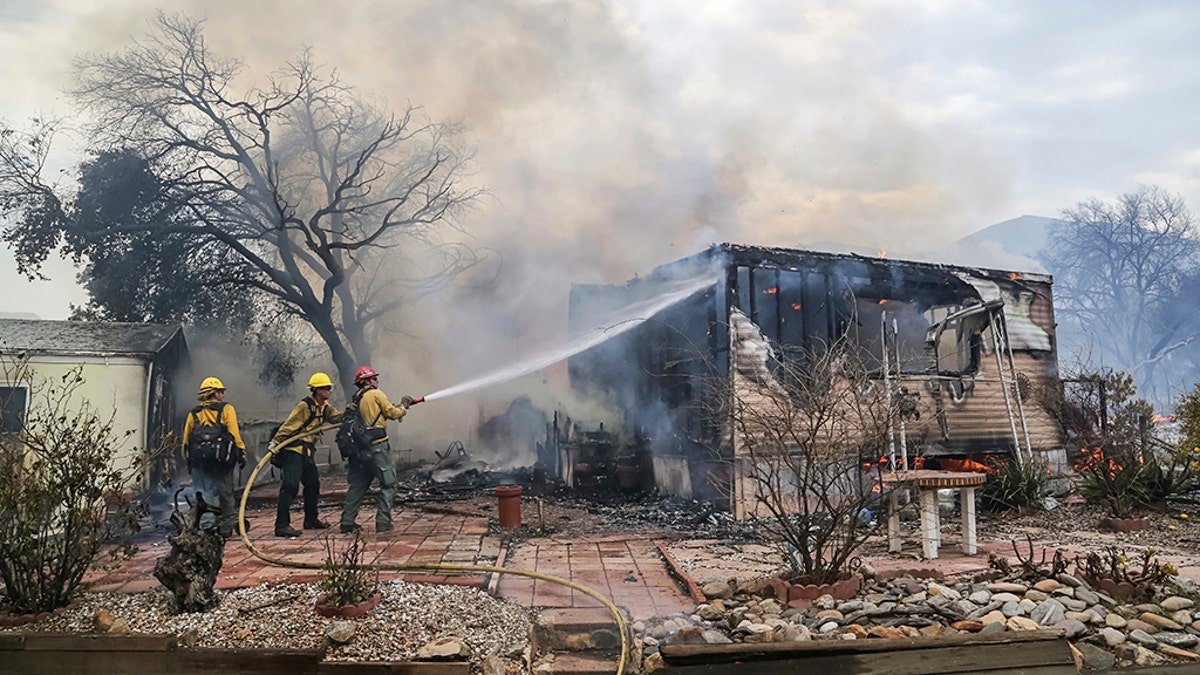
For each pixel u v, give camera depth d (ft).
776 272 35.14
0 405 18.43
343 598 15.29
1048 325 41.91
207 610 15.55
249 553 21.89
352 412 26.12
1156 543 26.07
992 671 13.06
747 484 30.30
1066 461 40.34
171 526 27.55
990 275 40.22
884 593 17.30
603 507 34.27
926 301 39.52
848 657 13.16
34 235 60.85
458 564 20.03
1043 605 15.48
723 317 33.17
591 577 19.62
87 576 18.83
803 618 15.84
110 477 17.30
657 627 15.35
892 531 23.22
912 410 30.40
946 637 13.60
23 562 15.98
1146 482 32.19
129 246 63.52
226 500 24.53
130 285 63.21
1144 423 36.37
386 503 26.08
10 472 16.39
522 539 26.00
